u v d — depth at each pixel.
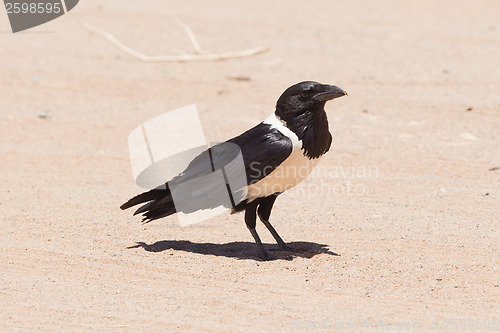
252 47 26.75
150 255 11.06
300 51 26.09
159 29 30.28
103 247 11.41
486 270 10.29
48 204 13.50
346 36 28.33
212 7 35.22
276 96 21.17
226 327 8.55
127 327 8.59
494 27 29.36
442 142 17.05
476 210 12.82
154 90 22.16
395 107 19.83
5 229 12.23
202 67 24.44
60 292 9.70
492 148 16.45
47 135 18.44
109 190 14.34
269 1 36.72
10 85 23.00
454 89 21.16
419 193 13.83
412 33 28.62
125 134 18.36
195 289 9.79
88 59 25.84
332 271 10.37
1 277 10.25
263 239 11.85
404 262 10.64
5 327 8.62
